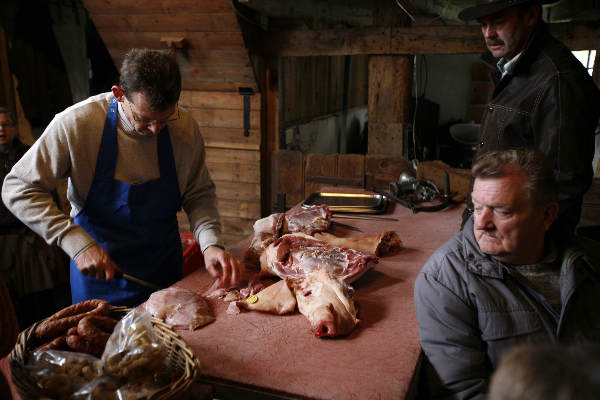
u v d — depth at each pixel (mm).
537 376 479
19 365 1239
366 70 8523
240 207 4902
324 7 5402
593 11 5035
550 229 1500
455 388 1426
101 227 2123
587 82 1983
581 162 1932
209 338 1638
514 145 2162
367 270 2102
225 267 1958
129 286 2195
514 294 1440
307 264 2047
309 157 4555
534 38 2074
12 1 4477
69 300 4086
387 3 4137
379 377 1405
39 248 3441
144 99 1664
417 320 1708
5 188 1974
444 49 4043
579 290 1432
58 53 5012
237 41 4035
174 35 4145
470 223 1564
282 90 5363
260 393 1375
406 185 3469
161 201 2199
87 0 3992
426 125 6457
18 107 4668
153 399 1149
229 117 4633
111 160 2018
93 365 1238
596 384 443
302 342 1606
